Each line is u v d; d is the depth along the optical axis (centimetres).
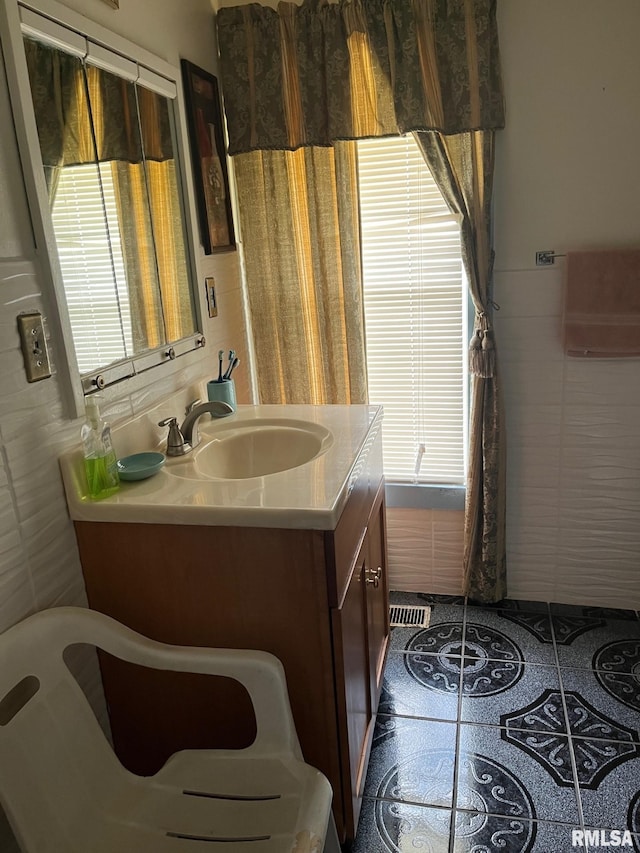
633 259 209
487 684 212
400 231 233
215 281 215
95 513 138
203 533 136
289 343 237
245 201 228
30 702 117
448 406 247
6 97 120
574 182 211
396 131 212
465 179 212
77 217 140
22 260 125
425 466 255
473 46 200
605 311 214
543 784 174
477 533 244
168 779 130
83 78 142
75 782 122
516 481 244
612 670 215
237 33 211
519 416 236
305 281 234
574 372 227
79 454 140
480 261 216
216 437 180
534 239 218
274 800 123
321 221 223
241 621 142
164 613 145
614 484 236
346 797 151
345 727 145
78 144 140
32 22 124
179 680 148
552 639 232
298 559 134
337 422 185
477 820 165
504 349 230
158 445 171
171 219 183
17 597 127
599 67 200
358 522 163
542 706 201
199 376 201
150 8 172
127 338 161
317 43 208
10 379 123
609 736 188
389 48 202
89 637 128
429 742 190
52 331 133
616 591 247
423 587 266
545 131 208
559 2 198
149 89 171
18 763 111
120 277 158
